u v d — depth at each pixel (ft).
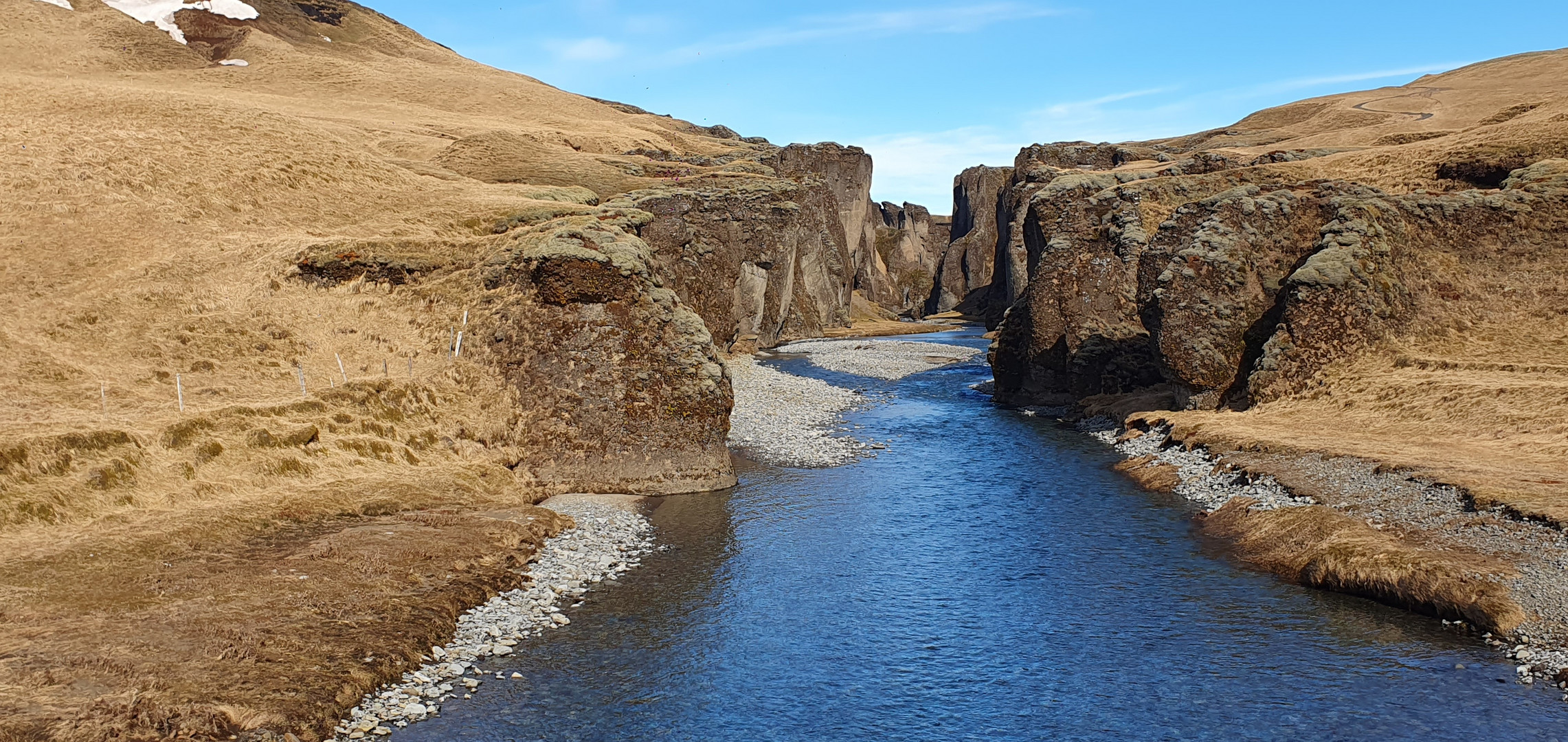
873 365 305.12
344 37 569.64
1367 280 165.68
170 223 168.96
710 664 74.64
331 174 210.59
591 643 77.87
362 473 111.65
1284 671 72.95
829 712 67.10
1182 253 176.65
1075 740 63.31
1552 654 71.31
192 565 80.74
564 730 63.46
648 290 139.54
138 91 253.24
